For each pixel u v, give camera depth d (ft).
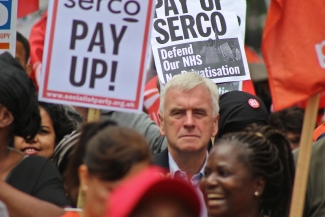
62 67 35.99
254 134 32.07
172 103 38.96
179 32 47.50
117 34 36.24
